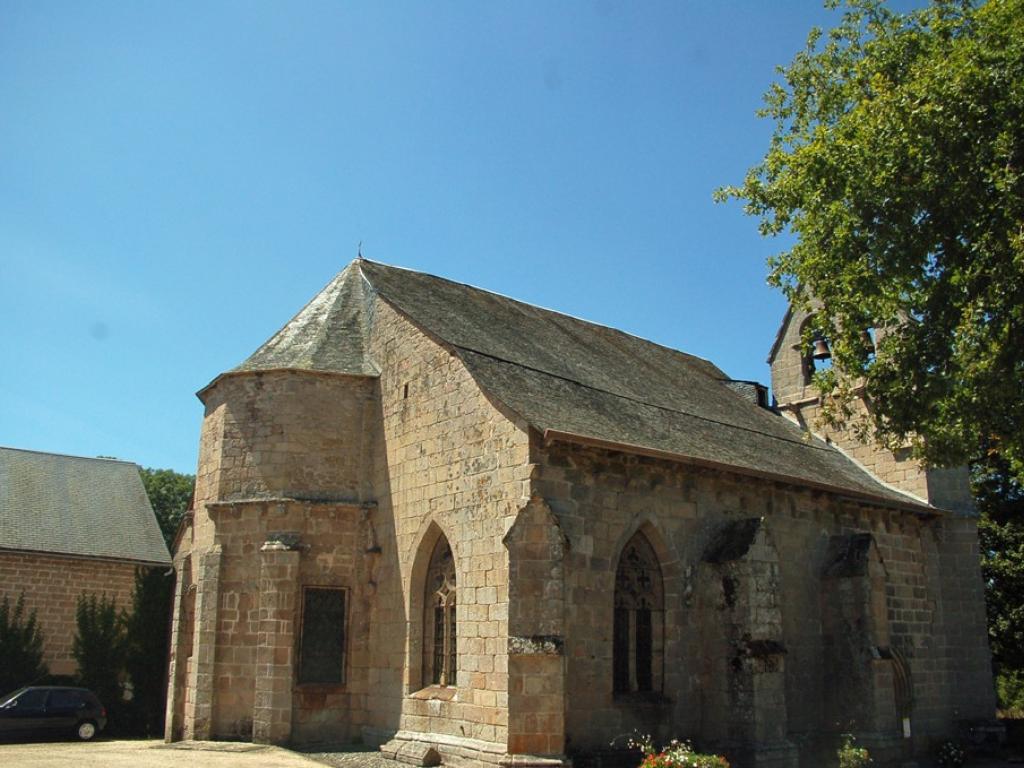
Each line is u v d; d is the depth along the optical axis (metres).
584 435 16.69
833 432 29.81
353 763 17.50
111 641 29.20
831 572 22.20
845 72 18.95
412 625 19.23
